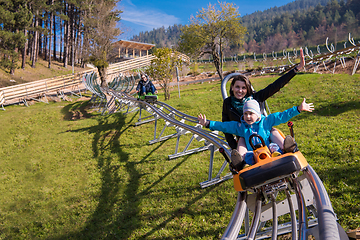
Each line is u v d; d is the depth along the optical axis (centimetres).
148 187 786
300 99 1345
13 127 1883
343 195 502
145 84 1336
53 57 5897
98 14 3738
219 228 518
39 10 4462
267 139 342
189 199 658
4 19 3453
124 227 623
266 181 266
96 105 2411
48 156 1315
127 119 1622
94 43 3622
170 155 957
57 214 791
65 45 5400
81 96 3077
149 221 614
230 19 3303
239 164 294
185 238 514
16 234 744
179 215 603
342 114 1040
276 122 333
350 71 1725
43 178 1086
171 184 762
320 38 12419
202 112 1482
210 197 641
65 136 1560
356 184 525
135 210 679
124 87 2489
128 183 852
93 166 1091
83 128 1659
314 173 290
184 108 1606
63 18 4478
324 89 1420
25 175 1156
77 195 872
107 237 608
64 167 1155
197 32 3316
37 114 2170
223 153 377
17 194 992
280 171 258
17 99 2852
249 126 350
